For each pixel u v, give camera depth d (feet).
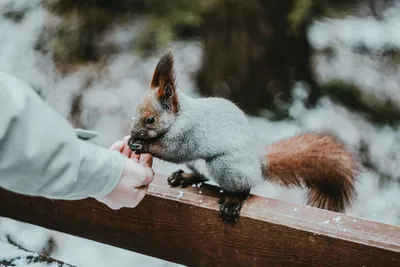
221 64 6.84
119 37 7.41
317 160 3.78
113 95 7.18
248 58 6.79
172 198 3.37
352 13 6.60
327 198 3.85
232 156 3.52
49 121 2.21
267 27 6.71
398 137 6.51
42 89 7.09
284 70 6.91
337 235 3.13
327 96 6.93
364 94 6.89
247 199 3.39
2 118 2.09
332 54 7.38
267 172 3.79
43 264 3.26
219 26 6.72
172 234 3.40
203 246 3.36
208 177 3.70
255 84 6.87
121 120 6.91
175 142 3.61
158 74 3.63
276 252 3.23
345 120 6.63
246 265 3.31
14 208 3.69
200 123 3.59
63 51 7.32
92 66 7.37
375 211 5.79
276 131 6.42
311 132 3.94
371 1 7.64
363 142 6.37
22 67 7.21
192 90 7.03
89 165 2.44
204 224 3.34
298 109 6.77
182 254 3.41
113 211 3.47
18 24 7.46
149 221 3.43
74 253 5.41
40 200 3.60
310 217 3.23
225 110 3.64
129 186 2.69
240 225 3.28
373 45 7.47
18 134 2.13
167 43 6.24
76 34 7.27
